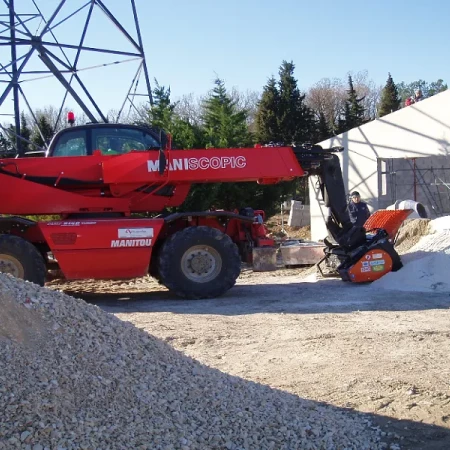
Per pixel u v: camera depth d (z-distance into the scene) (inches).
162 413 165.8
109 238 397.7
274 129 1537.9
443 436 183.0
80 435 148.2
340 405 206.4
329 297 397.4
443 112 690.8
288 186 737.6
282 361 255.9
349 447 171.2
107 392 165.2
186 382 182.5
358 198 573.9
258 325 319.3
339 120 1780.3
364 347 270.5
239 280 513.0
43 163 414.3
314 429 175.6
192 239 407.2
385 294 400.5
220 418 170.2
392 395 213.2
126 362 179.3
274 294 419.5
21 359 161.8
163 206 434.0
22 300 181.8
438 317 328.5
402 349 266.5
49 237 391.9
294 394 208.7
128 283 526.0
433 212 824.3
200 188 648.4
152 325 320.8
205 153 417.4
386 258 441.4
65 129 427.2
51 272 444.8
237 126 773.3
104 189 423.5
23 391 152.7
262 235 443.8
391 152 738.8
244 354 267.6
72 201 414.3
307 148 438.0
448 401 206.5
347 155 781.9
